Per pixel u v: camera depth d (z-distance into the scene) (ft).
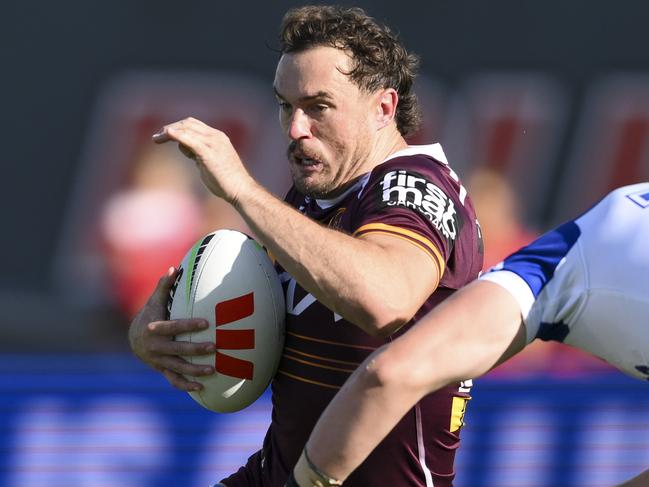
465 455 64.39
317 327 30.30
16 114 133.39
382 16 136.77
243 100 135.03
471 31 138.31
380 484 30.30
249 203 28.17
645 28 139.23
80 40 136.15
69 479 62.13
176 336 31.01
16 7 135.85
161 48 136.77
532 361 82.17
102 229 126.93
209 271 30.86
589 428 65.41
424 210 29.07
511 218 129.90
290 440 31.53
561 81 137.28
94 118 134.00
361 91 30.91
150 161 126.82
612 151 135.54
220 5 138.00
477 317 22.81
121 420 62.80
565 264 23.80
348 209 30.89
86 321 108.88
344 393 22.94
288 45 31.17
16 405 62.39
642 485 25.84
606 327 23.41
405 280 27.48
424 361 22.31
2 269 127.13
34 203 130.11
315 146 30.78
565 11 139.23
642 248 23.02
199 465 63.00
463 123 135.13
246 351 30.55
